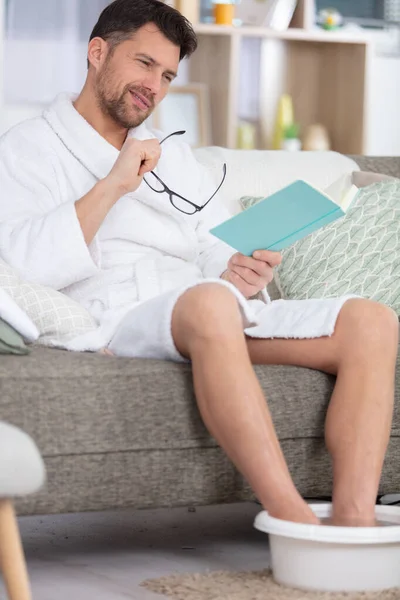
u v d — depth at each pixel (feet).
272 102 18.21
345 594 5.73
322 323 6.63
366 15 19.25
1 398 5.77
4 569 4.60
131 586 6.17
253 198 9.37
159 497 6.24
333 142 18.37
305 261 8.89
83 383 6.00
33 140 7.79
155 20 7.80
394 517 6.25
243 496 6.52
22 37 15.90
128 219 7.79
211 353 6.05
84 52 16.29
